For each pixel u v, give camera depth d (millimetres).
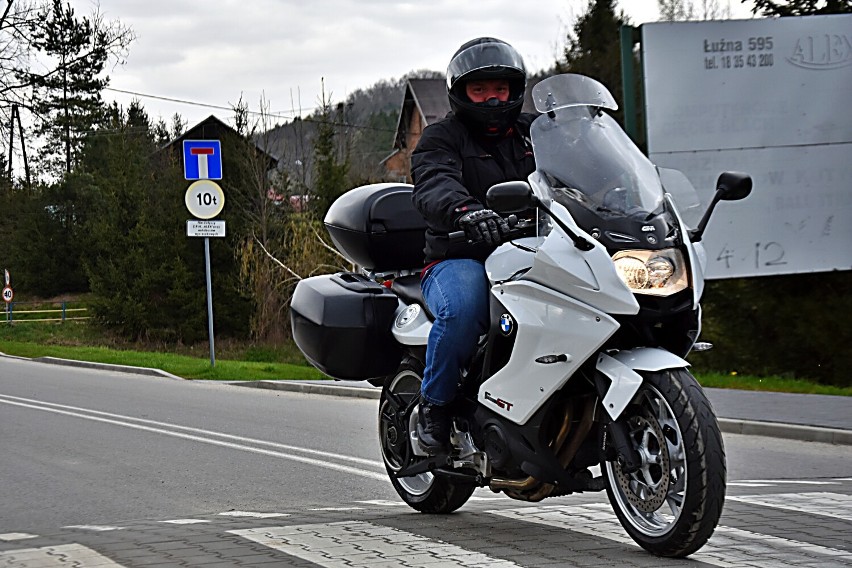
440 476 7508
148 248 49656
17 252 70562
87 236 58781
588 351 6312
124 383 23062
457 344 7129
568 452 6746
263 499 9477
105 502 9406
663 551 6453
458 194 7055
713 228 20891
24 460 12000
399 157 69312
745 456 12133
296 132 47812
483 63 7273
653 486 6434
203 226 25969
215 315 46906
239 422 15656
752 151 20984
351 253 8547
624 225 6387
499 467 6945
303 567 6449
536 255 6570
